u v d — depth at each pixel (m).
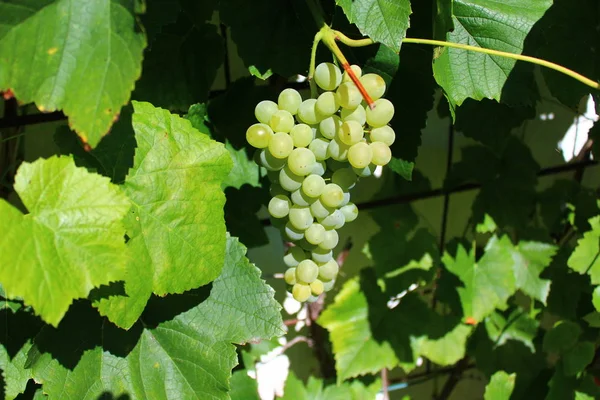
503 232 0.74
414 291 0.72
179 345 0.47
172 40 0.53
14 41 0.36
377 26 0.44
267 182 0.58
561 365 0.73
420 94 0.52
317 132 0.45
